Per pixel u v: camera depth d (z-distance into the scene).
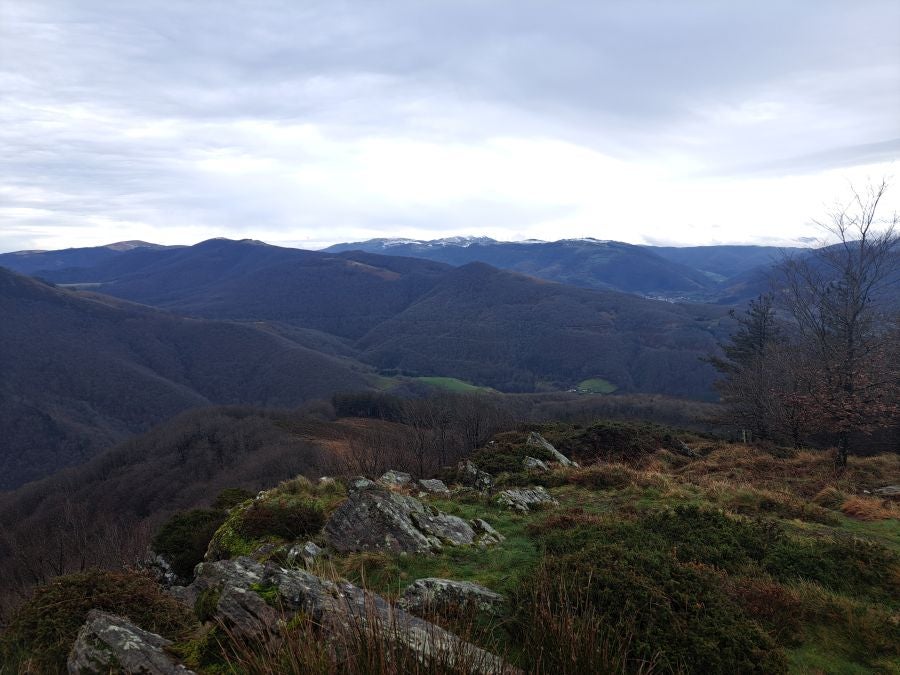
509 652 5.83
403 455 35.25
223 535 12.47
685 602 6.39
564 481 17.08
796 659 6.30
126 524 48.94
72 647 6.04
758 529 9.98
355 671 4.21
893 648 6.36
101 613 6.23
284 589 6.09
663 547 8.83
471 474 19.30
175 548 13.79
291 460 54.81
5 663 6.41
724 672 5.55
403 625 5.17
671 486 15.31
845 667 6.15
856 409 20.30
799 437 29.80
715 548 9.02
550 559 7.68
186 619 7.32
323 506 12.88
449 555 9.73
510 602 6.82
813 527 11.73
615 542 9.12
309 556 9.88
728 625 6.13
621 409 73.88
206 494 54.81
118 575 7.83
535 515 12.92
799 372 28.86
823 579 8.16
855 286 23.36
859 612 7.04
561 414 73.56
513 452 22.03
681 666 5.52
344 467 34.38
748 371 37.25
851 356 22.56
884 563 8.43
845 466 19.77
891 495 14.85
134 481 66.38
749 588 7.65
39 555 37.88
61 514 56.84
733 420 36.47
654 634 5.88
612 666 4.86
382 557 9.37
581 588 6.34
